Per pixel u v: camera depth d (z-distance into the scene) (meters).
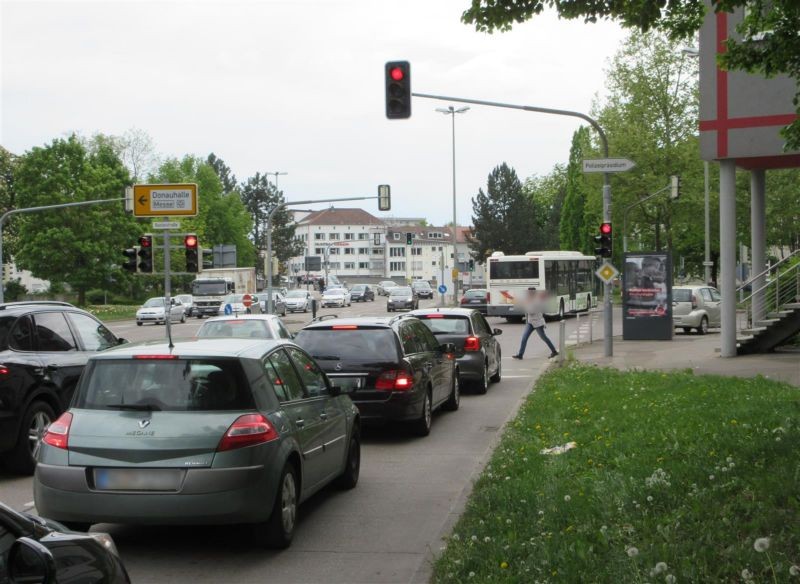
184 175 94.06
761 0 10.16
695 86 50.84
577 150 92.62
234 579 6.12
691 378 15.80
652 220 52.41
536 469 8.61
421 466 10.26
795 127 10.65
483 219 110.94
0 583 2.96
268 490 6.53
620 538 5.87
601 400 13.52
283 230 127.88
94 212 67.44
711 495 6.57
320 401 8.12
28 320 10.27
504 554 5.83
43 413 10.03
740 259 55.09
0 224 39.47
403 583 5.96
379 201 40.75
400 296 64.50
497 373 19.39
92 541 3.76
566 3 10.12
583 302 49.34
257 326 18.73
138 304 78.50
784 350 22.69
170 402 6.62
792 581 4.67
